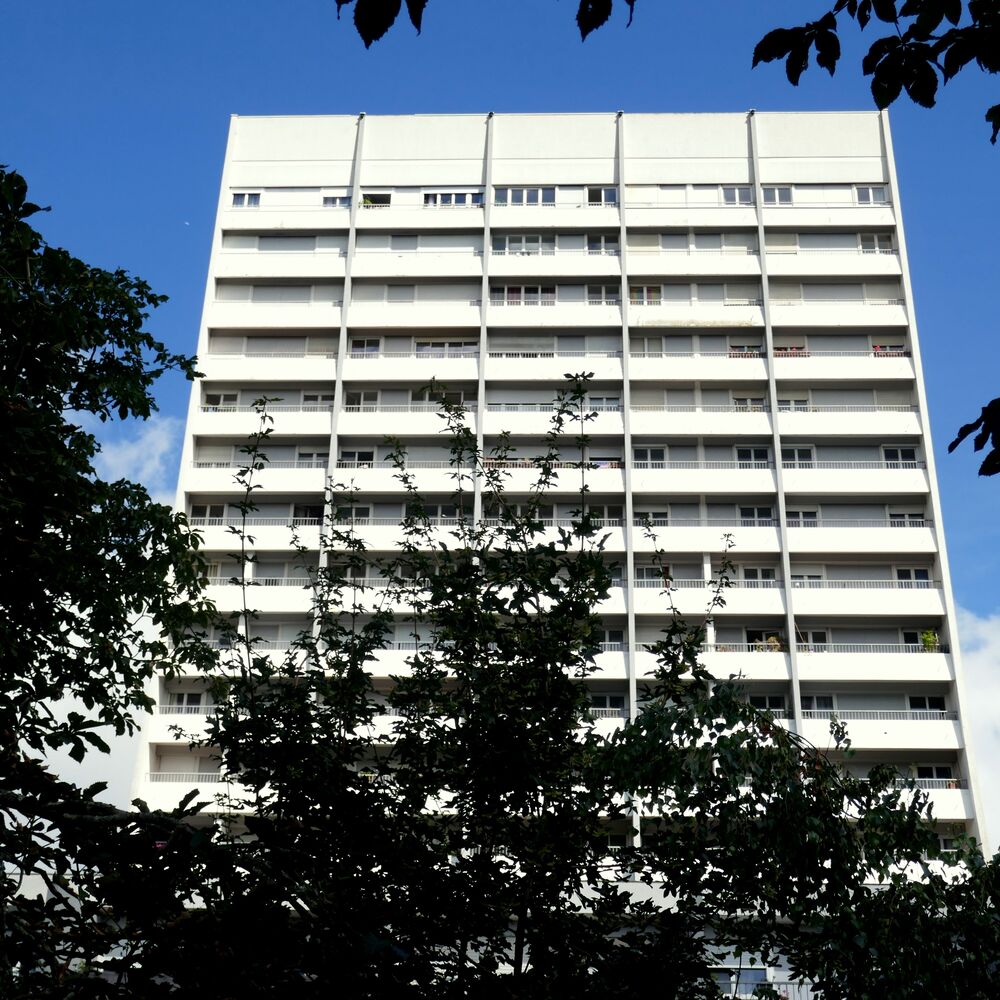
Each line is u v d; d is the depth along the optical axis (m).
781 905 10.62
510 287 56.66
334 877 6.90
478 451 15.55
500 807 11.38
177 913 5.80
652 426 52.72
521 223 57.31
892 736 46.69
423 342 55.75
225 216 57.78
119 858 5.73
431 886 9.35
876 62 6.64
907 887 10.59
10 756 5.96
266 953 5.80
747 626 49.56
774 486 51.38
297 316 55.69
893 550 50.16
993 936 10.34
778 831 10.41
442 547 14.17
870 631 49.62
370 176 58.75
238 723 10.98
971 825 45.31
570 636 12.78
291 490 51.00
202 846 5.73
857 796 11.06
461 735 11.57
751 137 58.75
